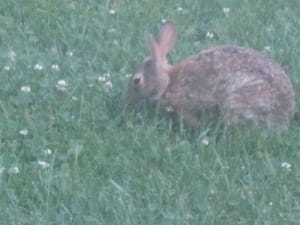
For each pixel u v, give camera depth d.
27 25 20.38
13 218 14.25
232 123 16.94
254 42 20.34
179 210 14.52
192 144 16.47
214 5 21.92
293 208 14.84
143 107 17.50
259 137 16.58
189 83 17.30
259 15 21.66
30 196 14.83
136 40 20.30
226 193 14.97
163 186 14.98
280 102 17.19
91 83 18.09
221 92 17.11
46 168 15.35
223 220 14.43
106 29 20.50
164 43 17.88
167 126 17.14
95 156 15.70
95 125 16.75
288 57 19.86
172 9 21.64
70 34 20.12
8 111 16.98
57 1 21.30
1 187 14.88
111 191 14.90
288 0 22.42
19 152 15.84
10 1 21.14
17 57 19.00
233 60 17.33
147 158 15.84
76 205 14.59
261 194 15.02
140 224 14.24
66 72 18.59
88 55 19.52
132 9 21.30
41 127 16.50
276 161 16.11
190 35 20.52
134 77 17.42
